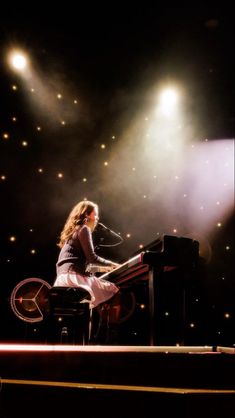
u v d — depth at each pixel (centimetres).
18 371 214
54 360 215
